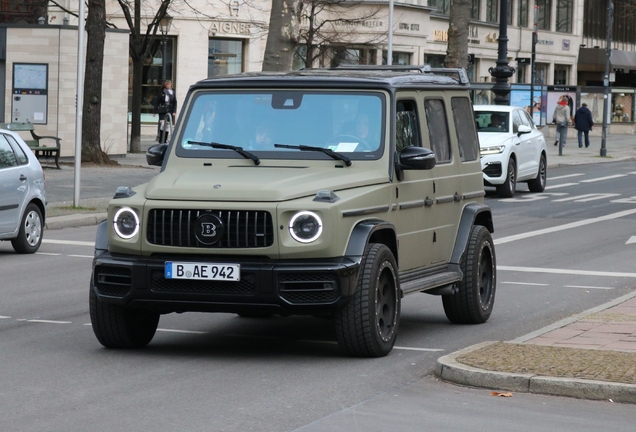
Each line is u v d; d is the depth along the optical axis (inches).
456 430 344.5
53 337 512.7
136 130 1961.1
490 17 3533.5
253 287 434.6
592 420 358.0
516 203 1339.8
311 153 483.2
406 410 370.0
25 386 402.9
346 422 352.2
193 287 440.5
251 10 2677.2
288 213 436.5
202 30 2608.3
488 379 401.7
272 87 501.0
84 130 1594.5
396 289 469.1
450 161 551.2
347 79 497.0
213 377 422.3
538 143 1504.7
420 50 2945.4
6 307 604.4
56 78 1700.3
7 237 834.2
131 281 446.3
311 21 2206.0
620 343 470.3
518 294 677.9
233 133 494.9
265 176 459.2
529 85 3036.4
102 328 470.9
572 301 649.6
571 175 1856.5
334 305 436.5
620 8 4330.7
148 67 2598.4
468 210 565.3
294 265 434.3
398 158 485.4
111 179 1405.0
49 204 1147.3
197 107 504.1
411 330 544.1
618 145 2864.2
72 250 885.8
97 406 371.2
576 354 436.8
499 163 1391.5
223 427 343.6
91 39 1587.1
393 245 477.1
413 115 514.9
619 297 642.2
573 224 1111.6
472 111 596.7
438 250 535.2
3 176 824.3
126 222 450.6
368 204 459.5
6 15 2150.6
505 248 920.9
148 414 360.2
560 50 3961.6
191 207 440.1
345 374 429.1
